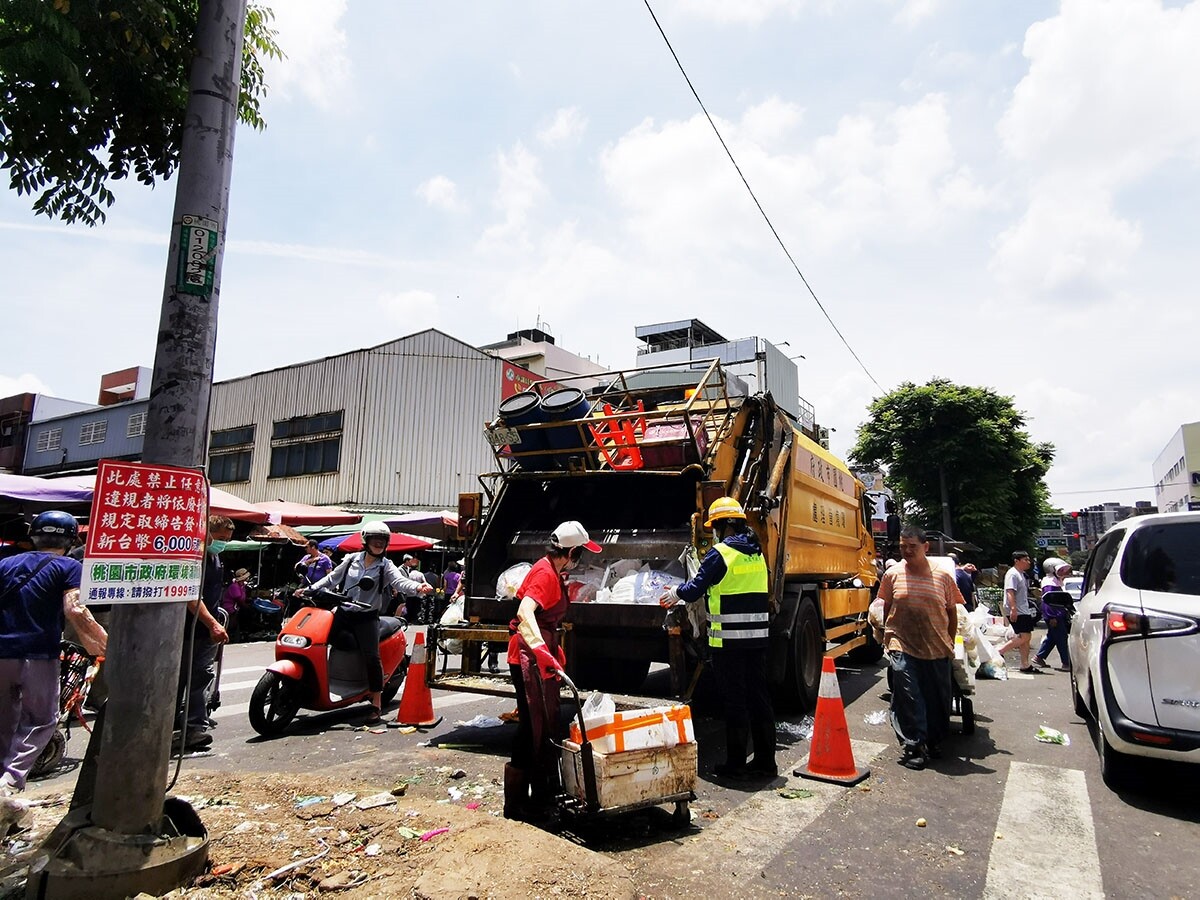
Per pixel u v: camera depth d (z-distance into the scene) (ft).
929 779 16.46
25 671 12.59
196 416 10.19
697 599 16.66
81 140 13.44
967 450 109.81
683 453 19.30
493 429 21.54
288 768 16.81
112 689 9.55
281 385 88.53
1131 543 16.46
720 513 17.19
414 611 59.06
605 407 22.09
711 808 14.28
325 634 20.79
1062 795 15.38
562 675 12.62
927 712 18.62
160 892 9.27
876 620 19.10
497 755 17.97
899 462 115.34
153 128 14.07
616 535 21.30
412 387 80.59
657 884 10.87
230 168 10.85
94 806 9.46
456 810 12.64
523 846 10.87
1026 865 11.80
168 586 9.81
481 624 20.45
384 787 15.24
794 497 24.34
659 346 152.97
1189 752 14.06
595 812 12.13
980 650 29.35
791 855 12.03
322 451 82.79
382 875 9.88
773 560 21.57
